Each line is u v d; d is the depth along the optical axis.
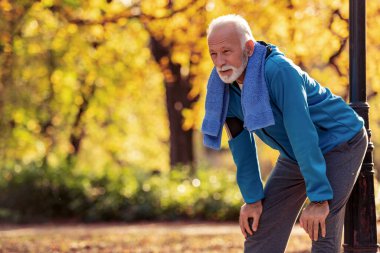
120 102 22.72
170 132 18.36
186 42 10.34
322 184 3.85
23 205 15.52
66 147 22.92
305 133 3.84
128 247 9.91
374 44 9.71
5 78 18.30
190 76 11.60
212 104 4.22
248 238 4.41
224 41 3.97
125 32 15.96
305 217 3.93
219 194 14.95
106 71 18.41
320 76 10.52
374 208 4.68
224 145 15.46
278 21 9.68
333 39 9.45
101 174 15.98
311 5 9.48
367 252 4.66
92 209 15.30
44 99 20.56
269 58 3.97
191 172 17.20
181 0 9.64
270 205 4.32
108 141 24.50
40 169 15.85
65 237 11.56
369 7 9.46
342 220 4.13
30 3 10.93
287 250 8.95
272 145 4.22
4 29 11.54
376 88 9.99
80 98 20.23
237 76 4.02
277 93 3.90
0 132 21.31
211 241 10.40
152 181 15.79
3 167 16.11
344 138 4.03
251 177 4.35
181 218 14.95
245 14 9.53
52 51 17.84
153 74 20.38
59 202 15.59
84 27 11.84
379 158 31.84
